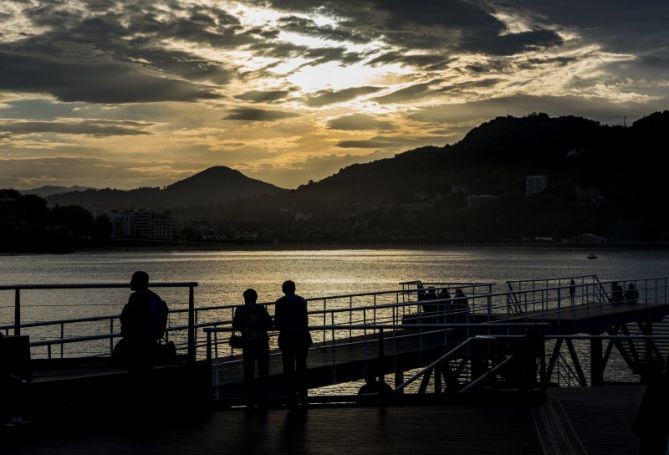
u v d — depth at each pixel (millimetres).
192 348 13234
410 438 11156
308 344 13609
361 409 13523
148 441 11016
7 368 11680
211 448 10609
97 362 13547
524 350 14578
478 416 12758
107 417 12195
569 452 10141
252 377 13398
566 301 67188
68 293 89125
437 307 31250
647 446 7270
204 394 13289
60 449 10516
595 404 13953
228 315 63844
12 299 81125
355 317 59281
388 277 147000
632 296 41656
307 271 177750
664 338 14203
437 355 25250
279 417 12781
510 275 154375
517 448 10523
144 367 12172
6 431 11312
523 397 14094
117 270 189125
